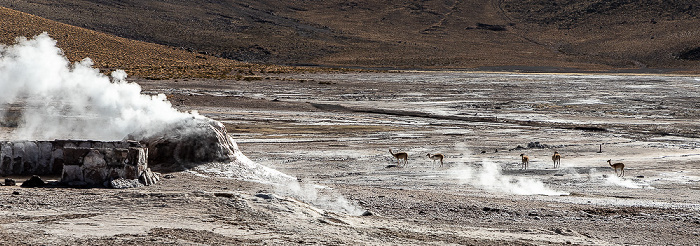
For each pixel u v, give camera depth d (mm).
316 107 56531
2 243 9375
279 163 26625
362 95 68938
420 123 46188
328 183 20547
